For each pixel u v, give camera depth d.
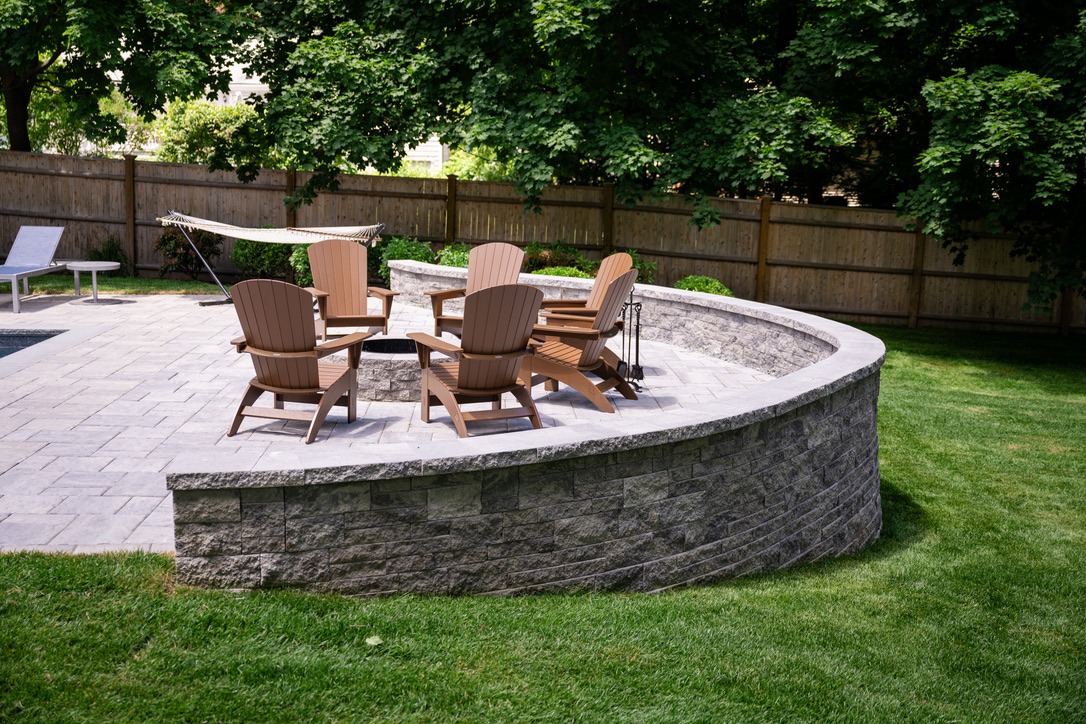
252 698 2.74
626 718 2.84
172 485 3.21
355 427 5.82
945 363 12.02
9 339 9.17
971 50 13.51
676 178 13.14
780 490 4.73
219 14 13.30
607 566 3.95
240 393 6.69
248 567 3.34
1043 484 7.20
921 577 4.96
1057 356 12.75
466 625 3.33
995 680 3.58
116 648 2.92
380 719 2.71
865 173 17.59
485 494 3.61
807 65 13.23
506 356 5.45
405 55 13.54
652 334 9.92
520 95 13.48
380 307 11.59
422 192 15.83
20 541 3.80
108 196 15.57
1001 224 12.27
